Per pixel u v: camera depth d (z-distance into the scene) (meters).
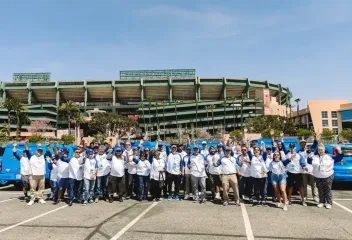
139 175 10.18
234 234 6.06
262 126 77.44
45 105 116.19
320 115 107.75
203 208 8.72
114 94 123.19
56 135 94.44
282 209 8.55
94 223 6.98
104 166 10.18
